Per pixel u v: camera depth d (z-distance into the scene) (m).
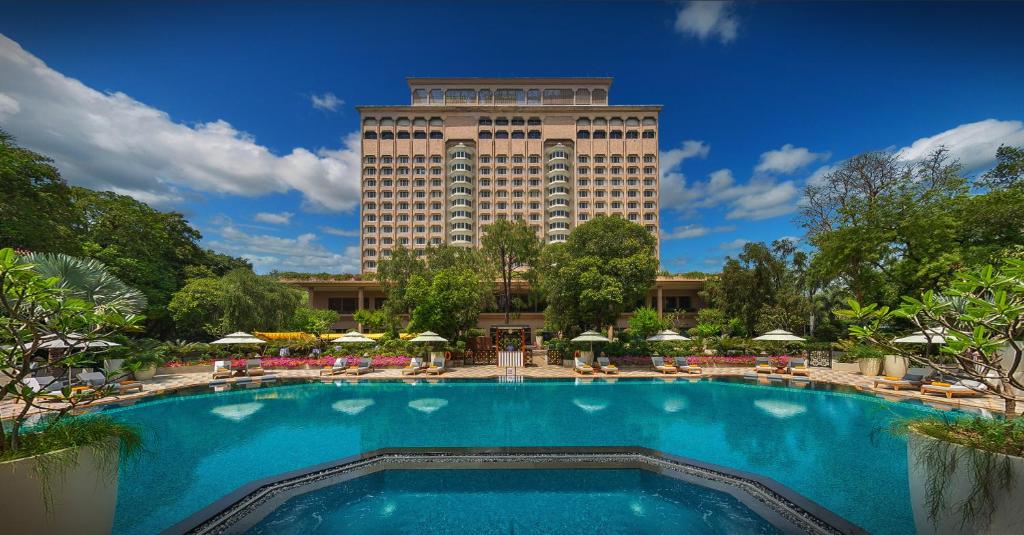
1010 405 3.67
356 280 44.41
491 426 10.40
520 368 20.95
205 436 9.52
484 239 33.59
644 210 78.62
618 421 10.86
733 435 9.48
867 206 20.73
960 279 3.75
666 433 9.67
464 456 7.46
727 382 16.70
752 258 30.03
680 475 6.75
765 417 11.18
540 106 78.94
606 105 83.50
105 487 3.92
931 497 3.67
